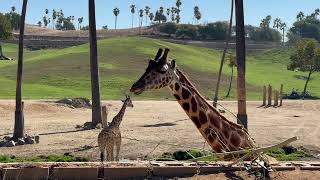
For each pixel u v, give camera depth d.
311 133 30.20
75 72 85.62
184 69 98.12
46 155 20.34
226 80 91.44
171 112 43.84
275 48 172.00
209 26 178.88
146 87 11.62
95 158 19.34
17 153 21.44
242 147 12.08
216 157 12.39
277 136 28.47
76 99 45.72
